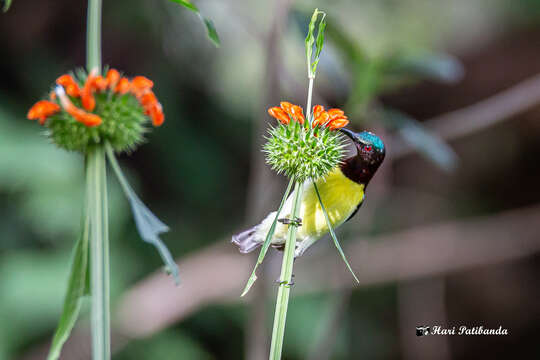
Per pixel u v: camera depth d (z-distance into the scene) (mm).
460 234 11945
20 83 9195
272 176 6715
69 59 9766
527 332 12680
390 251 11531
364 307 11555
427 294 11750
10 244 7688
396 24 10641
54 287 7578
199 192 10289
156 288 8938
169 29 10016
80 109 2221
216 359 9453
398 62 5711
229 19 9812
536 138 11930
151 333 8703
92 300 2125
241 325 9586
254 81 10727
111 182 8414
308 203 3777
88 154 2301
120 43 9852
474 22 11422
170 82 10297
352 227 8180
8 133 7797
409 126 5926
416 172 12422
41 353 7465
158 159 10055
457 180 12477
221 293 9508
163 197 10109
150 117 2451
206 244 10039
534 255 12680
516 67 11031
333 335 8242
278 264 7496
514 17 11305
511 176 12367
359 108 5812
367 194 7789
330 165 2648
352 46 5672
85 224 2270
